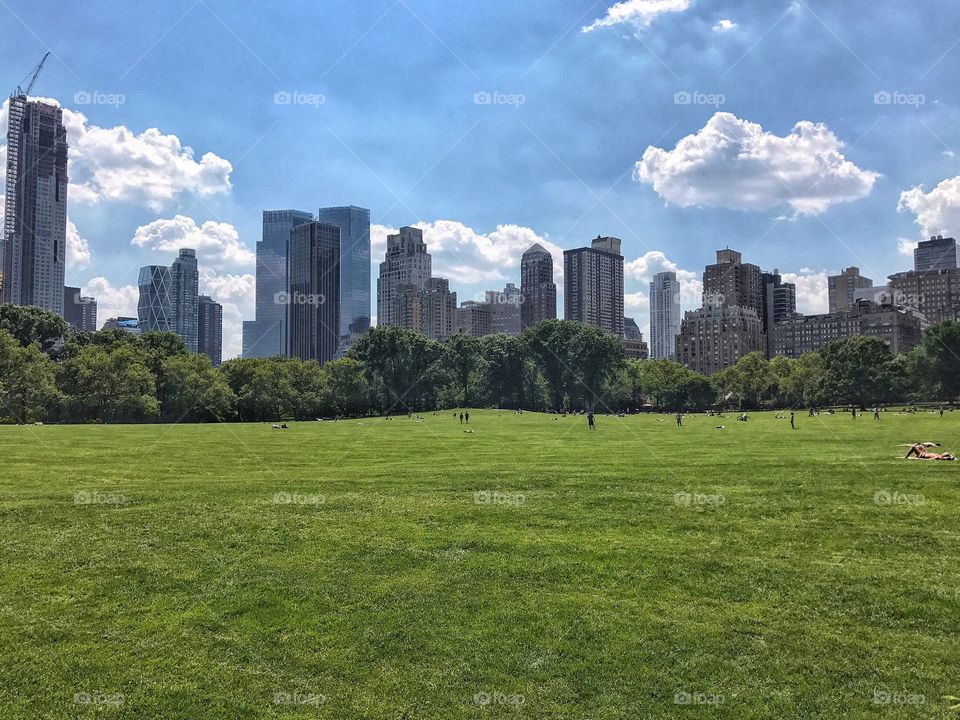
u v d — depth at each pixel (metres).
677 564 14.15
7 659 10.04
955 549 15.01
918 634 10.83
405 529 16.91
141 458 34.31
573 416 122.06
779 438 49.97
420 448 42.88
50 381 90.62
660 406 172.25
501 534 16.44
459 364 162.75
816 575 13.45
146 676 9.63
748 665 9.90
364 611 11.76
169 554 14.81
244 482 24.39
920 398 139.62
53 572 13.60
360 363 135.25
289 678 9.61
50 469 28.31
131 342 116.12
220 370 118.00
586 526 17.27
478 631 10.99
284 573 13.60
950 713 8.63
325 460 33.94
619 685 9.40
